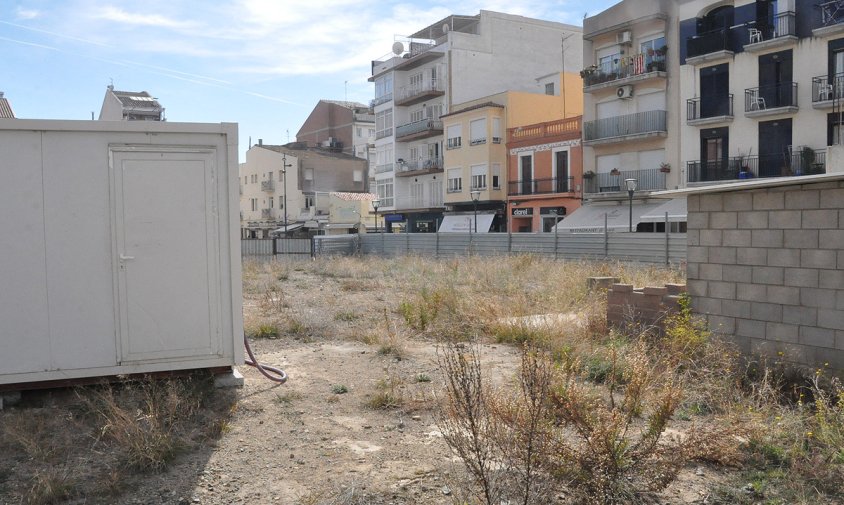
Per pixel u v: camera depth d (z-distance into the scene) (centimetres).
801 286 623
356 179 7912
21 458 479
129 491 428
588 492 399
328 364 779
